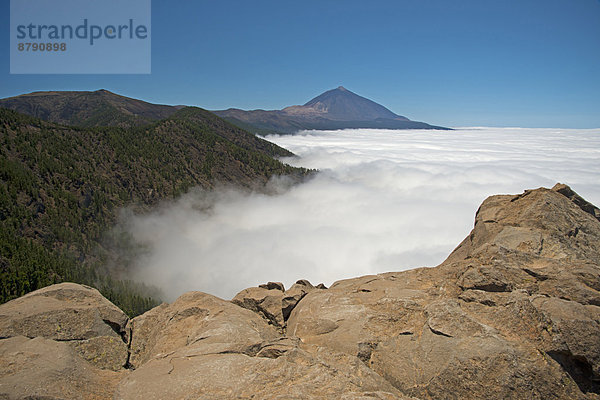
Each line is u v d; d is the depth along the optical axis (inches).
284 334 629.9
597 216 778.2
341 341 504.4
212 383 376.2
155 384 382.3
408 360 454.3
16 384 374.6
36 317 522.0
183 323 578.9
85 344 515.8
